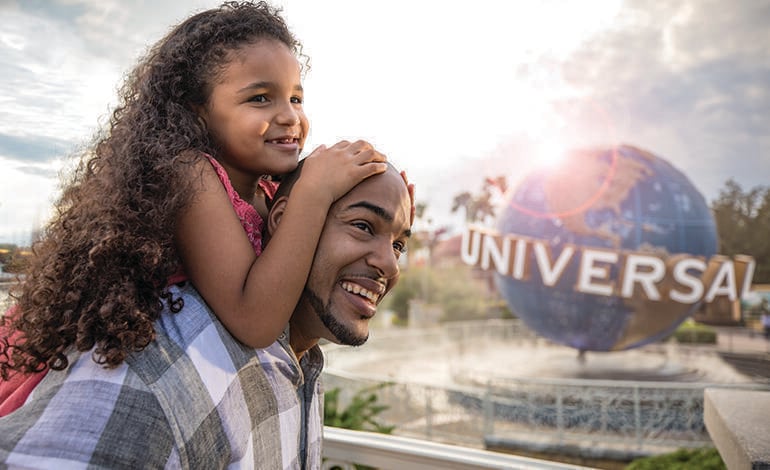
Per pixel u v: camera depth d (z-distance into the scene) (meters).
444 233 36.88
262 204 1.43
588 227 14.05
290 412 1.17
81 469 0.84
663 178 14.21
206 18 1.23
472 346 20.52
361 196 1.18
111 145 1.13
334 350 15.62
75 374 0.95
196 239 1.07
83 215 1.08
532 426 10.50
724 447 1.60
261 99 1.20
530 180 15.10
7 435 0.86
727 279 13.80
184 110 1.17
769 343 23.20
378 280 1.19
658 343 20.39
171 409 0.93
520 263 14.70
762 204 32.06
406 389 10.66
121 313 0.95
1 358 1.14
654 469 6.86
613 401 11.21
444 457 1.78
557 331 14.99
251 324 1.05
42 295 1.03
